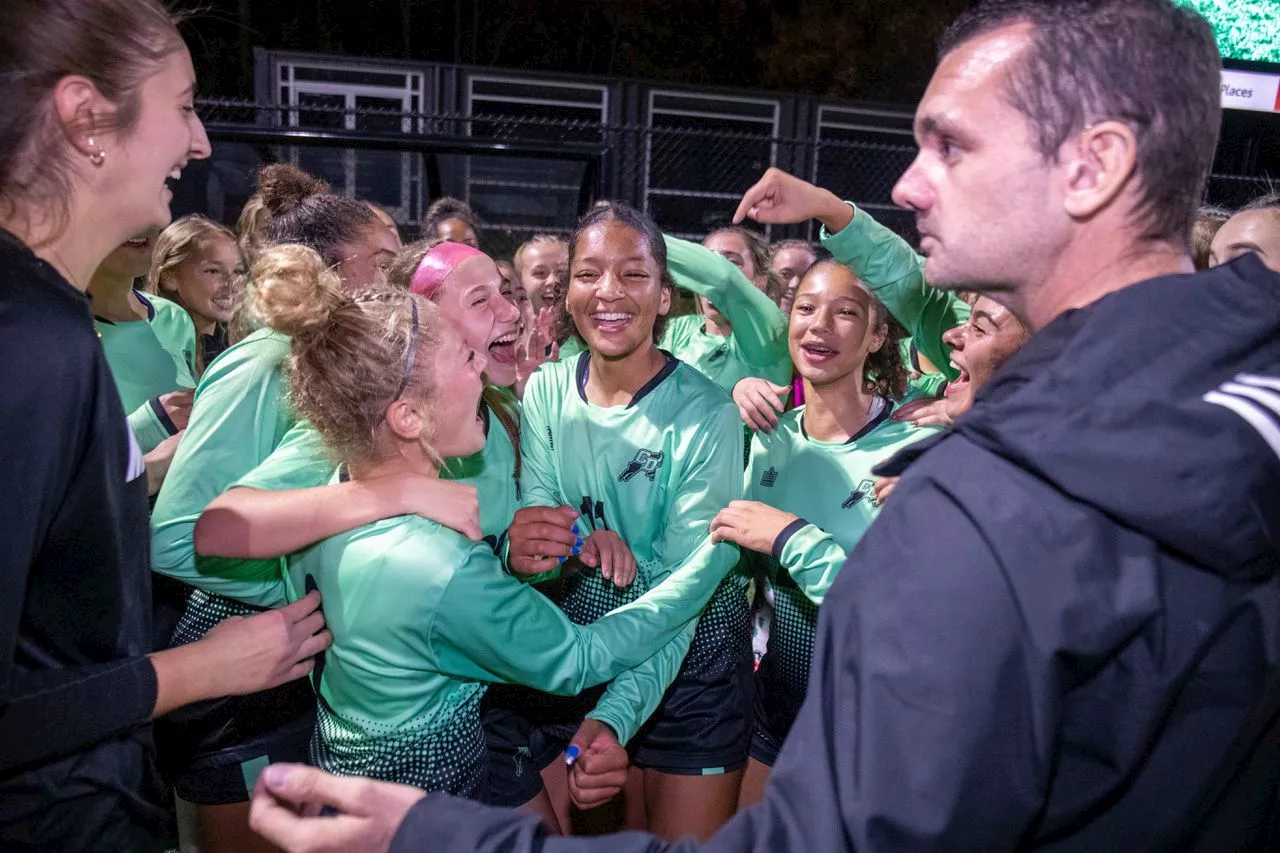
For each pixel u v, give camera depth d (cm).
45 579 99
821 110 965
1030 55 74
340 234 205
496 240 748
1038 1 76
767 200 208
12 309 89
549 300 367
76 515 98
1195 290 71
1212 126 75
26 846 100
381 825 76
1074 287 78
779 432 221
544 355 261
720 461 198
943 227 80
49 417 91
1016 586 64
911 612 66
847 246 206
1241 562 65
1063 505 66
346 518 136
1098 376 68
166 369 257
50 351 91
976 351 178
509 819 74
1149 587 64
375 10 871
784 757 70
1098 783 67
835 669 69
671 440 201
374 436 139
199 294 320
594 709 190
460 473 184
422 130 900
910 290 211
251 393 165
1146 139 73
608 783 167
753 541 177
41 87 96
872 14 948
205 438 161
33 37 95
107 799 106
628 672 182
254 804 80
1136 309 70
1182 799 68
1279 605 69
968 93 77
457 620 134
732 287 254
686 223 877
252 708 174
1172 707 67
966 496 67
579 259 198
